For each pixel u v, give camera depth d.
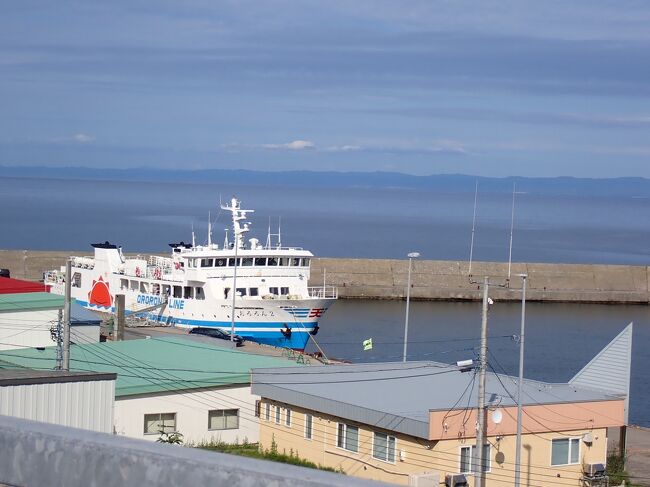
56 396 24.52
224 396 47.81
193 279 84.56
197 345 58.03
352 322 119.94
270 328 84.00
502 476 37.94
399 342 105.12
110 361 51.81
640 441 52.72
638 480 42.78
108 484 7.32
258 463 6.90
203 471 6.94
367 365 49.25
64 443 7.55
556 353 101.56
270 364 52.09
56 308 59.97
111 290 94.75
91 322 61.38
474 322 122.88
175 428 46.88
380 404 39.44
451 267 150.12
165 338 61.41
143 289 91.31
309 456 41.50
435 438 35.97
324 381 44.28
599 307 144.75
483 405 35.69
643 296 149.00
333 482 6.56
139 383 46.59
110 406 25.44
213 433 47.53
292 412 42.50
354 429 39.47
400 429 36.94
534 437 38.72
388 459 37.94
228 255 85.19
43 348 56.78
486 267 150.25
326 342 104.06
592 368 45.59
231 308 83.06
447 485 36.03
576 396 41.94
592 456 40.12
